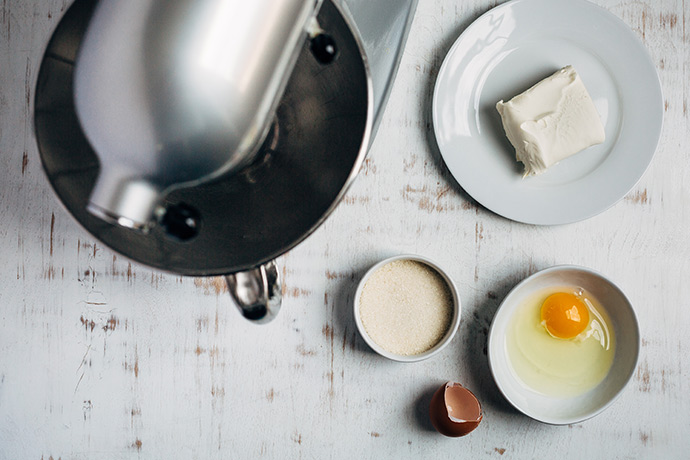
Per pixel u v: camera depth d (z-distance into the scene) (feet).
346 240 2.45
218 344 2.45
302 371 2.45
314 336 2.45
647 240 2.47
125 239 1.73
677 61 2.47
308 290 2.45
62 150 1.62
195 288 2.45
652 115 2.39
